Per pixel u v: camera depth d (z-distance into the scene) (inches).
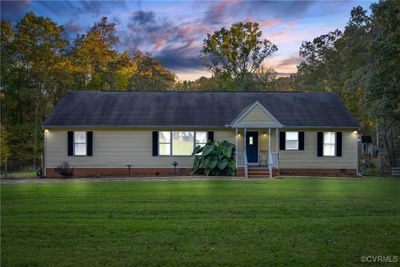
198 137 965.8
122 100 1039.0
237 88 1705.2
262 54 1733.5
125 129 954.1
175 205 448.1
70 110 987.3
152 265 249.1
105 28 1736.0
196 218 379.9
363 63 1311.5
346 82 1318.9
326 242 294.7
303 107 1021.8
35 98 1455.5
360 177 909.2
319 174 958.4
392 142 1167.6
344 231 325.1
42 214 398.9
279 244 289.9
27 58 1400.1
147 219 375.2
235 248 281.1
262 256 263.9
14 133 1406.3
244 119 903.1
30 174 1091.9
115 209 424.5
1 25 1374.3
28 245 290.7
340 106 1027.9
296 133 969.5
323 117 981.2
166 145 962.1
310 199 492.4
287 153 967.0
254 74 1765.5
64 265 249.4
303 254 267.9
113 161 954.1
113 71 1706.4
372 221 361.7
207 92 1093.8
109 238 307.7
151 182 727.1
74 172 948.0
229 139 967.6
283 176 900.0
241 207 434.6
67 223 356.8
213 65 1758.1
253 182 720.3
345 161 969.5
